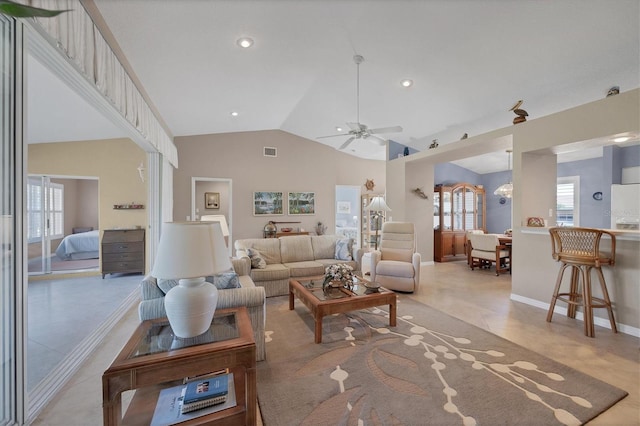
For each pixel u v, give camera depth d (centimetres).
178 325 155
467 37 304
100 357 231
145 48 278
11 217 149
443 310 337
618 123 272
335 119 577
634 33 270
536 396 181
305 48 324
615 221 517
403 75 389
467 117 487
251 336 158
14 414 149
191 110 473
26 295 155
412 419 162
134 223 520
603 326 292
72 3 177
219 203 819
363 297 275
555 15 263
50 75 296
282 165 707
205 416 145
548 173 377
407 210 599
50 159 491
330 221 754
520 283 367
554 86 367
